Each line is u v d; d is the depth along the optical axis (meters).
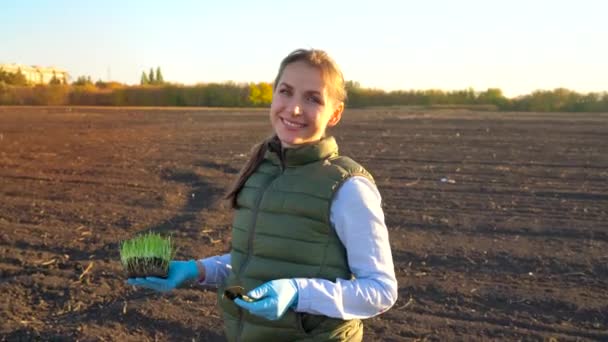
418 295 5.54
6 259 6.51
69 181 11.13
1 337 4.67
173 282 2.39
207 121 28.53
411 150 15.62
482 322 4.98
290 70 2.19
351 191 2.10
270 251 2.17
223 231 7.68
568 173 11.94
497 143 17.27
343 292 2.00
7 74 69.38
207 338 4.68
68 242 7.16
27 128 22.58
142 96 57.03
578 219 8.27
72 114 33.47
